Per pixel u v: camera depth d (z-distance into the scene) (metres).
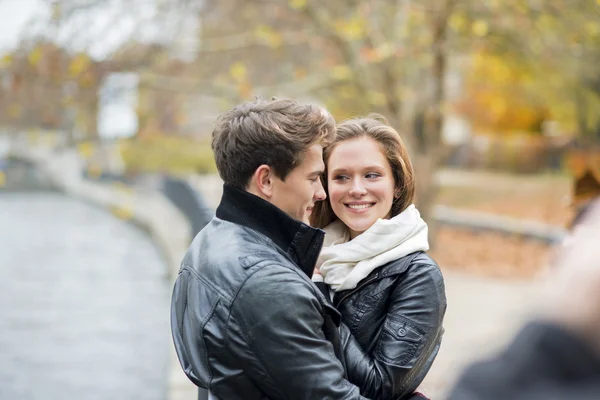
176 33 10.27
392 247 2.31
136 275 12.88
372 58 10.27
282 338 1.93
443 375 6.05
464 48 12.53
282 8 11.95
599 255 1.10
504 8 10.97
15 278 12.63
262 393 2.00
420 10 11.18
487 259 13.47
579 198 3.35
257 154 2.11
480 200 23.31
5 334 8.24
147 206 22.86
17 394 6.08
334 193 2.50
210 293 2.02
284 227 2.12
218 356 1.98
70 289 11.45
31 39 9.60
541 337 1.12
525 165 30.02
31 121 10.28
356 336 2.28
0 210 29.70
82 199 35.53
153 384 6.32
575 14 11.15
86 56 9.62
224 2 11.95
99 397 5.98
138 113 11.00
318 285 2.40
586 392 1.08
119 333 8.30
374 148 2.49
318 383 1.93
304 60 12.60
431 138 12.76
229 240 2.10
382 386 2.14
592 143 18.67
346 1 11.21
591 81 13.36
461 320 8.47
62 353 7.41
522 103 18.55
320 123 2.15
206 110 12.27
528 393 1.11
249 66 12.12
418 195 12.75
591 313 1.08
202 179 18.89
